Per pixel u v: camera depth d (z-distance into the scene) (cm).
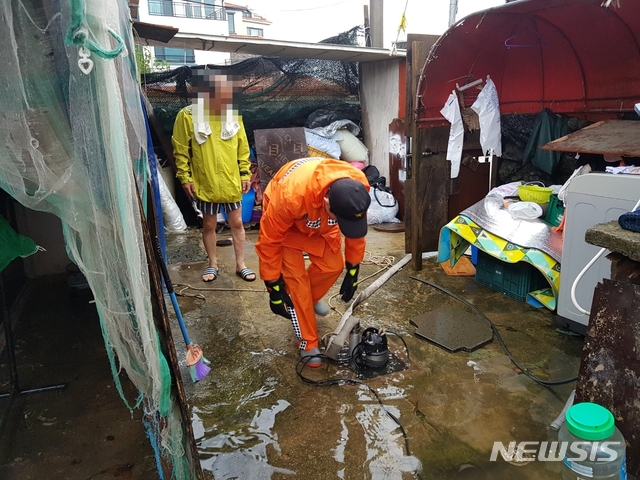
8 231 164
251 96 615
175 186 600
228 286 398
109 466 201
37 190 124
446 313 338
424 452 206
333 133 618
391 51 556
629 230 179
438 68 406
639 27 339
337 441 214
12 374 245
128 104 169
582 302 288
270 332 318
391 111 603
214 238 408
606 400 184
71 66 117
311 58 605
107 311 139
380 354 267
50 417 232
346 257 273
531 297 351
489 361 277
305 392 251
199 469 164
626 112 393
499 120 453
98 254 134
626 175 254
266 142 577
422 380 260
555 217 351
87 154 125
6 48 111
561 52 412
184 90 582
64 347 297
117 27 124
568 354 282
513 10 350
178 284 402
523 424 223
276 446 212
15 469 200
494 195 413
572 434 165
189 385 259
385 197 591
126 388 254
